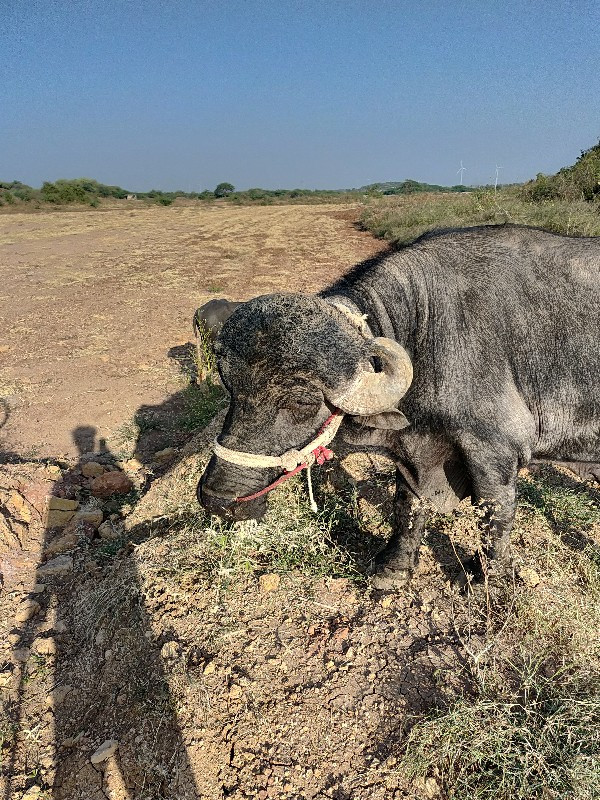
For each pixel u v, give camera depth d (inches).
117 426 296.2
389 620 151.9
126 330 473.4
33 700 151.3
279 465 122.3
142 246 992.2
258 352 111.0
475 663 131.0
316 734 125.4
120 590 169.0
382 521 191.9
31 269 778.2
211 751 124.6
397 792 114.1
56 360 400.5
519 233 155.9
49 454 266.7
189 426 288.7
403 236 809.5
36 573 191.6
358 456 227.8
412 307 142.9
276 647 145.5
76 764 134.3
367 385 114.7
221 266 772.0
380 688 133.3
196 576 167.9
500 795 110.7
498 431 142.4
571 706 120.1
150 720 135.1
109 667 152.9
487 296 144.3
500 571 158.2
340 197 2768.2
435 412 142.5
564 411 150.6
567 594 151.6
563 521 189.9
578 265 148.8
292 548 176.4
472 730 118.0
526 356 145.8
